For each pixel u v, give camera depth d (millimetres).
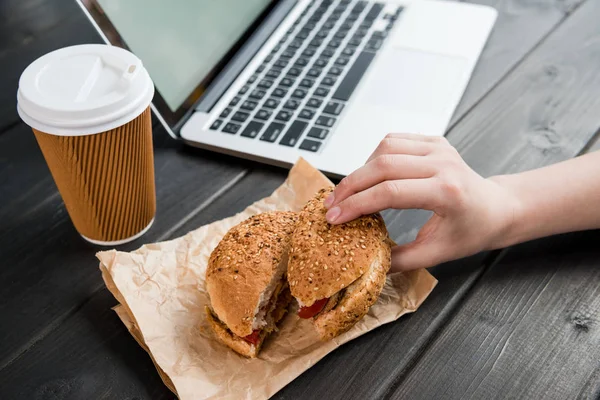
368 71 1113
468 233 790
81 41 1271
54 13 1371
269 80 1114
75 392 737
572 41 1204
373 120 1019
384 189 746
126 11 981
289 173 943
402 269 796
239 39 1183
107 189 819
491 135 1030
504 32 1236
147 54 1003
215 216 936
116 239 896
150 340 750
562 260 833
